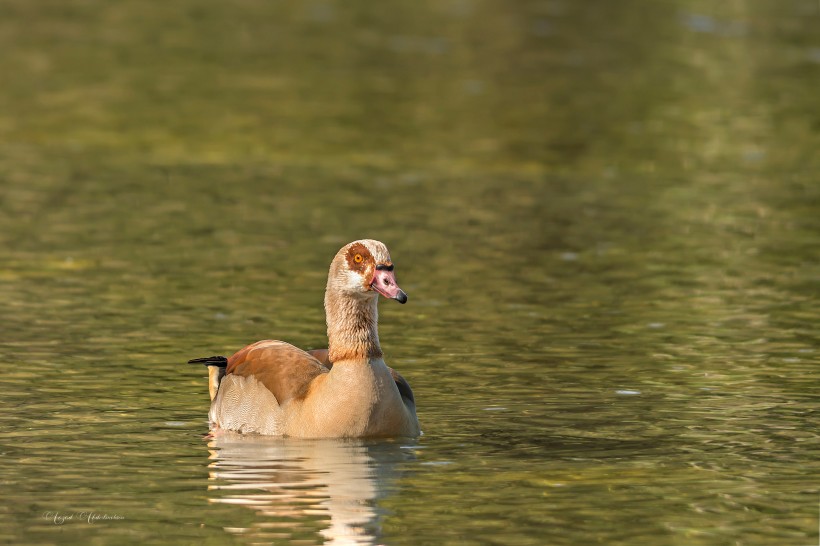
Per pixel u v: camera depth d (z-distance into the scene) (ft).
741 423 47.01
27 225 81.46
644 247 78.54
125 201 89.04
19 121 117.60
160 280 69.36
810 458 43.04
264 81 138.62
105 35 161.99
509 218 86.22
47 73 139.64
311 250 76.64
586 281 70.38
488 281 70.28
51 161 102.06
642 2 190.90
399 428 45.32
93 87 133.49
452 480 40.70
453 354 56.70
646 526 36.99
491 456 43.19
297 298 66.18
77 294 66.18
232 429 46.60
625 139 114.62
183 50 154.30
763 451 43.80
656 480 40.81
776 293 67.82
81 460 42.65
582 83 139.95
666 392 51.08
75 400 49.70
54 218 83.51
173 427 46.65
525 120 122.31
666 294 67.72
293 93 133.18
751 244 79.25
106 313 62.80
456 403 49.62
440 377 53.21
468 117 123.44
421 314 63.57
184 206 87.92
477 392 51.11
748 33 168.35
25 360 54.95
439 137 114.83
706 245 79.00
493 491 39.73
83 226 81.56
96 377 52.85
